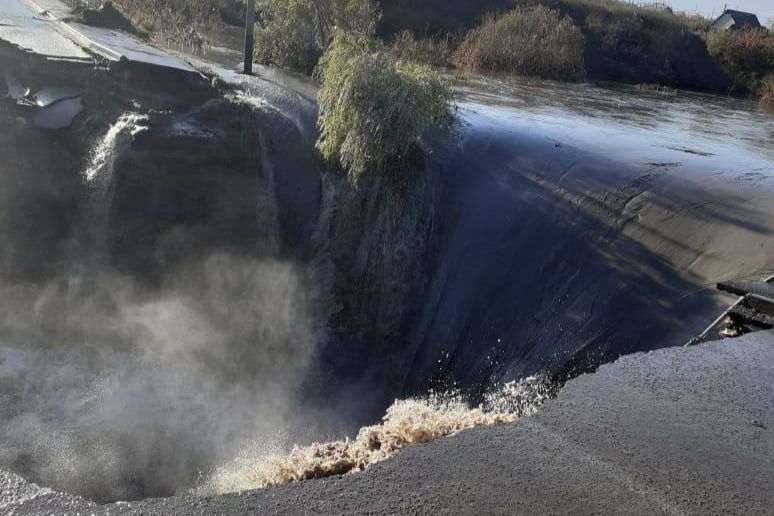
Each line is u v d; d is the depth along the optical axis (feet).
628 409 13.75
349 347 33.88
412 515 10.12
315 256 35.42
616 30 123.75
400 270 34.17
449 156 37.11
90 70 38.22
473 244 32.78
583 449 12.18
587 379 15.01
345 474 11.09
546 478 11.26
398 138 34.53
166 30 70.18
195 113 36.73
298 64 60.08
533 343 27.61
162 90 38.11
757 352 17.02
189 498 10.16
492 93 65.67
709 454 12.33
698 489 11.30
